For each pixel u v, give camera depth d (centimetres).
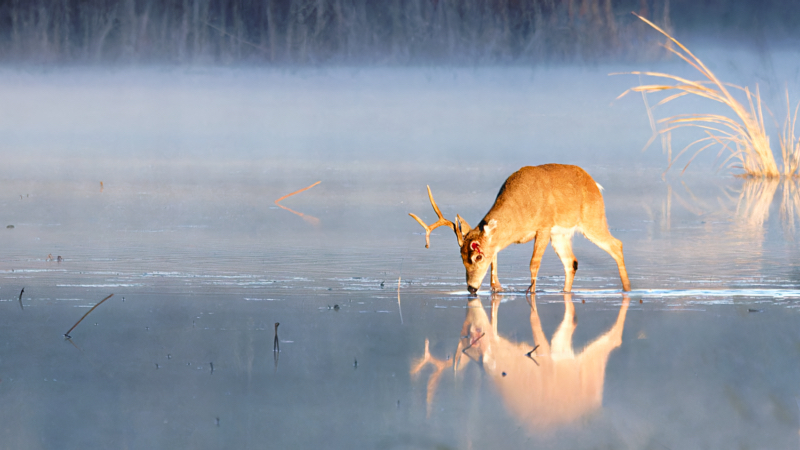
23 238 2728
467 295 2050
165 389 1370
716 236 2820
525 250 2667
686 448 1141
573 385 1386
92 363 1502
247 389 1375
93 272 2250
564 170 2178
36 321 1770
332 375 1434
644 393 1348
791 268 2330
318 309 1883
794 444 1151
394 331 1709
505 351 1574
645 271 2341
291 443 1159
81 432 1211
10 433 1203
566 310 1891
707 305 1919
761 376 1412
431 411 1280
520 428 1220
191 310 1867
